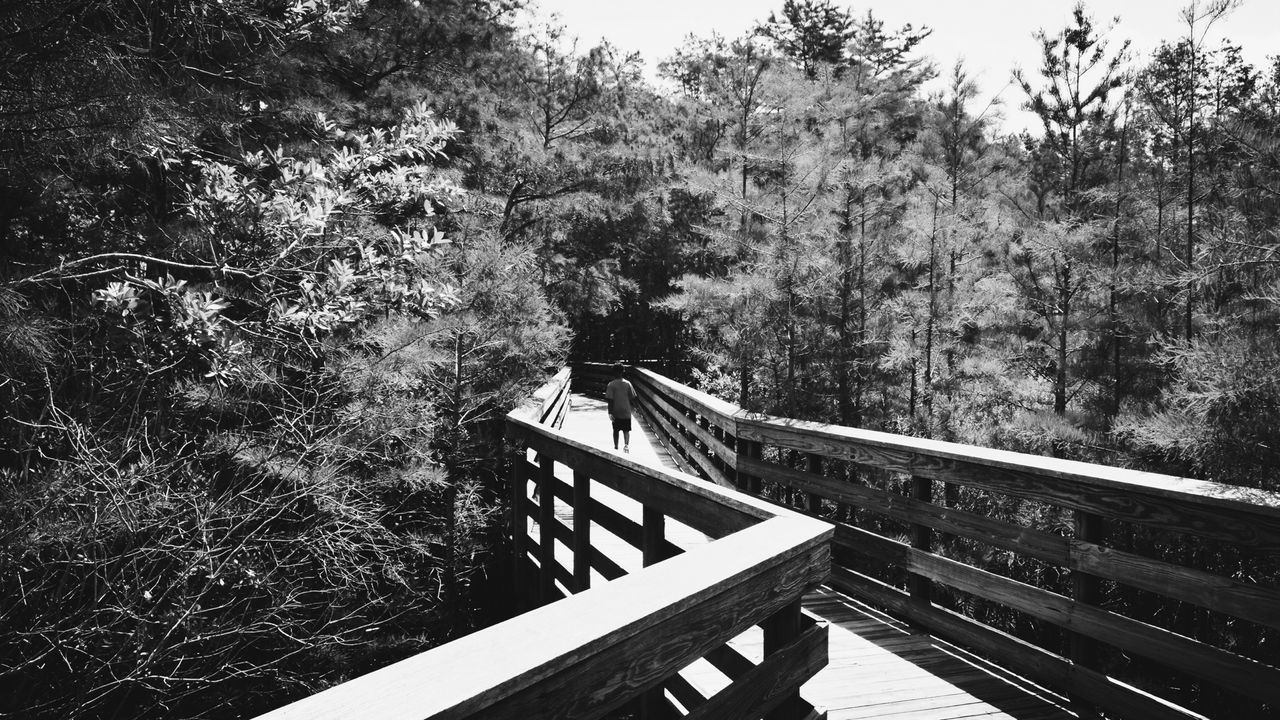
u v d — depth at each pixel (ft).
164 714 13.96
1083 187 28.43
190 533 13.41
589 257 74.02
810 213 30.53
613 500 25.20
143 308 14.21
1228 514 8.87
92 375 13.33
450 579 19.93
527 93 55.72
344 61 33.14
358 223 18.29
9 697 12.14
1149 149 26.11
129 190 16.78
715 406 25.27
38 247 15.12
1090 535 10.61
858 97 32.48
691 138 69.41
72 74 10.78
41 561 11.85
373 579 17.35
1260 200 17.47
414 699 3.62
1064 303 26.32
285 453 15.11
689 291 31.04
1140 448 21.12
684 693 9.41
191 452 15.42
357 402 16.89
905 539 22.45
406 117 18.37
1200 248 18.92
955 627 12.87
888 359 28.37
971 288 29.89
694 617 5.49
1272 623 8.43
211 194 15.31
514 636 4.40
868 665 11.97
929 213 30.37
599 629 4.59
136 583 12.48
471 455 20.39
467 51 42.19
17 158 12.17
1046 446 23.88
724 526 8.68
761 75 32.12
